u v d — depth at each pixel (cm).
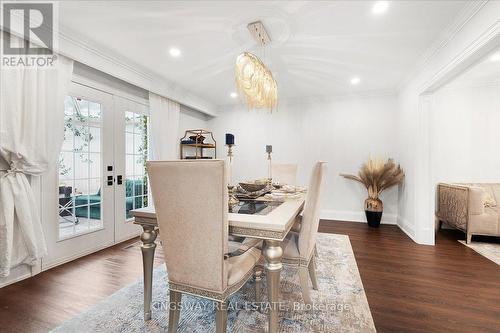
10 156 206
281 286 209
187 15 210
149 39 250
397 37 245
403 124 382
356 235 354
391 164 393
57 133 237
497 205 348
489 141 374
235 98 479
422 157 318
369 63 309
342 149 453
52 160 234
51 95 231
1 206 201
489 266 247
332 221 441
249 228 135
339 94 449
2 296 192
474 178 381
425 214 318
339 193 455
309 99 471
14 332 151
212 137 503
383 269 241
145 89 349
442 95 391
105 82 304
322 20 216
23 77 212
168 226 129
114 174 318
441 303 182
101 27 228
